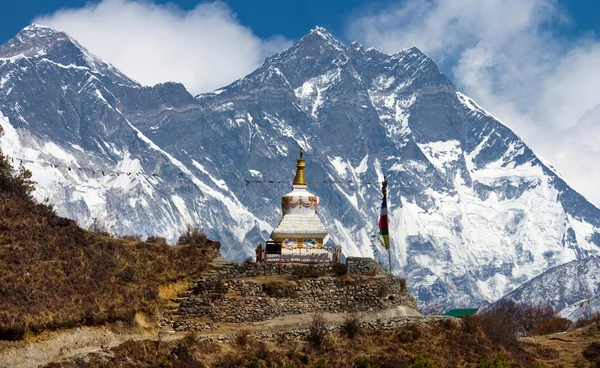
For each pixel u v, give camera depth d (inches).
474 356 4584.2
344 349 4389.8
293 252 5014.8
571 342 5383.9
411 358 4392.2
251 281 4687.5
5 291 3993.6
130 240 5172.2
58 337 3983.8
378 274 4990.2
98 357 3870.6
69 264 4367.6
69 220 4869.6
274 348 4306.1
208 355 4138.8
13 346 3838.6
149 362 3944.4
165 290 4630.9
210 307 4547.2
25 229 4473.4
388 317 4729.3
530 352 5034.5
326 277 4805.6
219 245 5211.6
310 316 4638.3
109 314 4215.1
